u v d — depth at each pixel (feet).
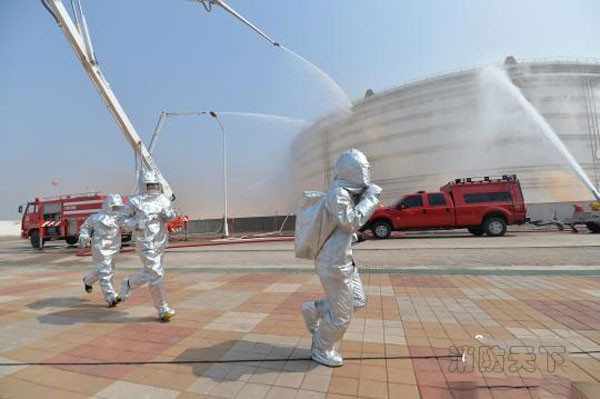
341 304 8.11
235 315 12.97
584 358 8.48
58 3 42.24
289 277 20.57
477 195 43.16
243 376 8.05
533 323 11.09
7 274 27.32
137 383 7.96
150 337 10.99
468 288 16.12
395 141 76.28
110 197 16.43
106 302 15.92
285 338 10.41
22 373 8.66
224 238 63.98
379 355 8.93
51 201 56.85
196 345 10.10
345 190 8.00
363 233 47.21
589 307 12.71
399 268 22.26
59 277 24.67
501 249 30.37
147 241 13.00
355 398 6.96
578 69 69.51
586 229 49.32
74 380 8.22
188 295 16.66
